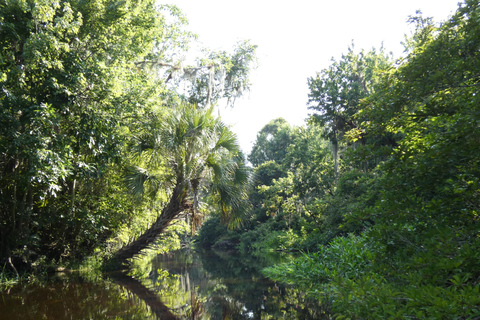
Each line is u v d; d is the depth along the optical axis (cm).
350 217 516
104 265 1236
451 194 439
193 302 680
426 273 376
